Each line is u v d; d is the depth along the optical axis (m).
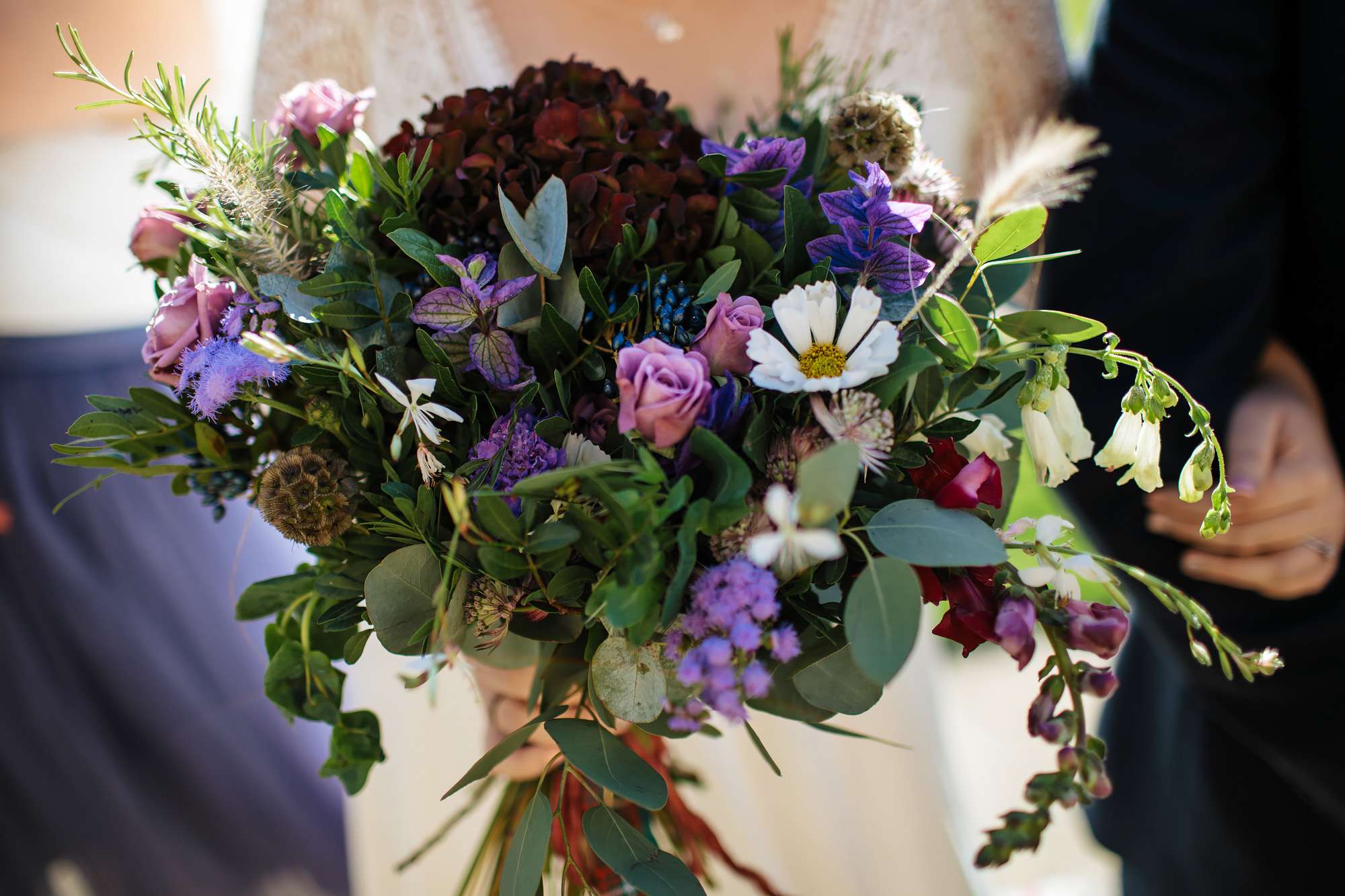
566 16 1.12
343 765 0.76
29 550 1.47
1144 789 1.32
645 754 0.91
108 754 1.57
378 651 1.17
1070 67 1.19
